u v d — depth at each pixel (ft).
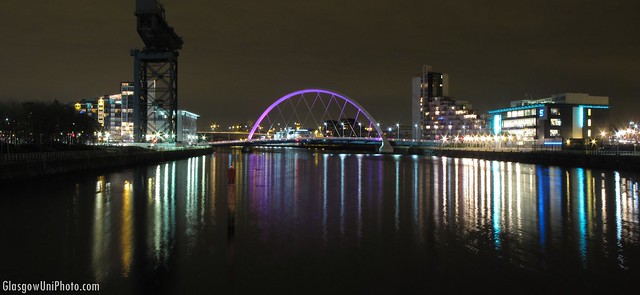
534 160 339.77
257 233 81.51
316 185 171.12
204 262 63.26
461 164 333.01
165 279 56.24
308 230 84.48
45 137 281.33
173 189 151.74
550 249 70.44
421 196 136.36
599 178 202.08
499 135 483.10
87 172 218.18
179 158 382.63
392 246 72.43
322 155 548.31
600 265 61.98
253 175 221.25
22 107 289.94
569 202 122.21
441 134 636.48
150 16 354.74
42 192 138.10
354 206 115.14
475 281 55.98
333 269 60.70
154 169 254.06
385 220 94.89
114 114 553.64
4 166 153.07
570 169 269.03
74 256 65.21
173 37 387.75
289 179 198.70
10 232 80.64
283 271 59.77
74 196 130.72
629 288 53.47
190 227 86.17
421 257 66.13
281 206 114.52
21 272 58.13
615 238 77.61
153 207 110.83
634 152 275.80
